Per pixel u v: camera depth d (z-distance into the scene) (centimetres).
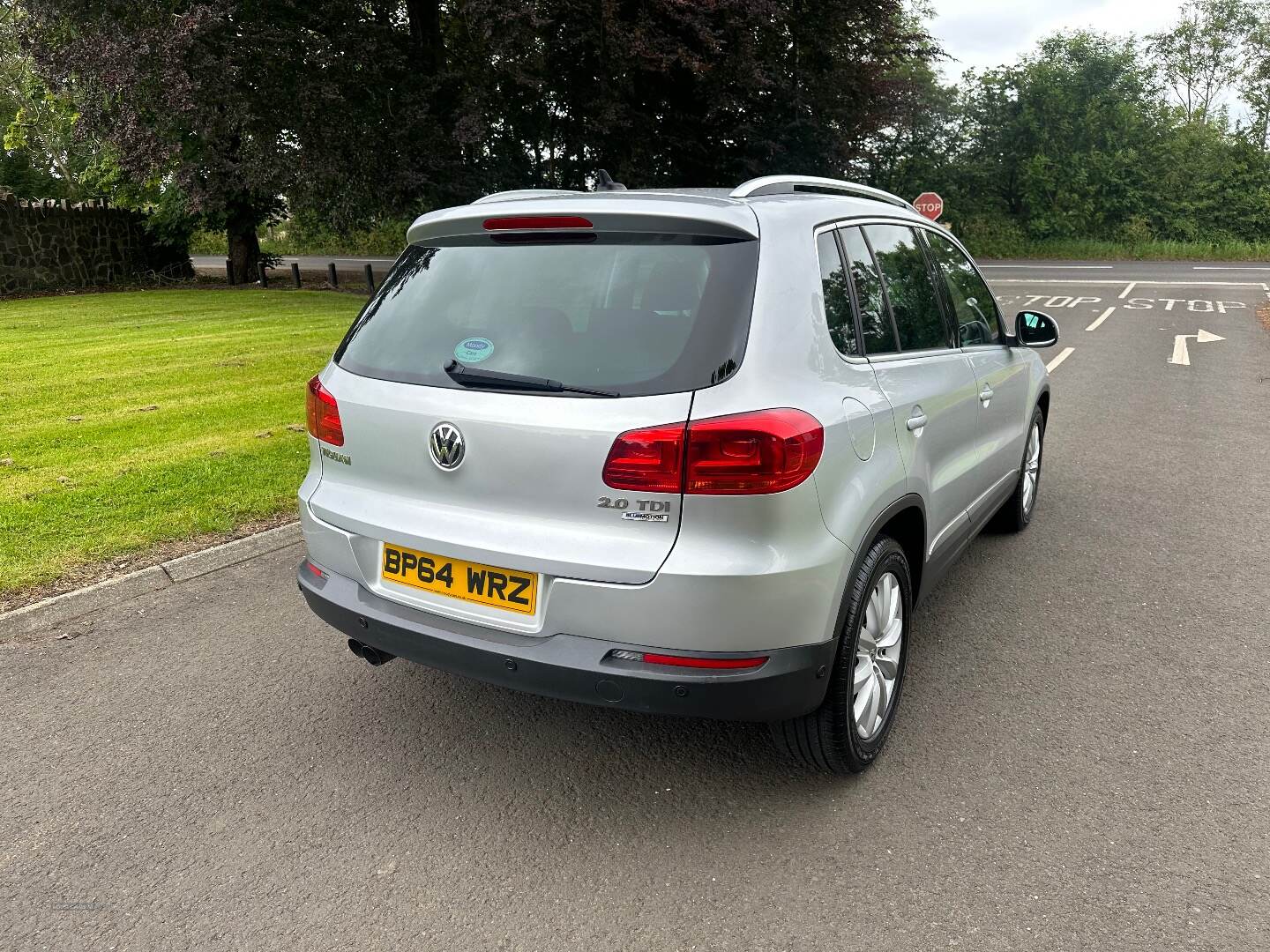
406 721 339
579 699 252
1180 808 280
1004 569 489
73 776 304
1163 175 4656
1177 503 608
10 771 306
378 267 3077
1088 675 369
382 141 1978
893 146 4659
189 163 1906
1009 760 308
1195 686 359
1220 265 3847
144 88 1730
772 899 243
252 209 2431
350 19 1906
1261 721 332
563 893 247
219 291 2255
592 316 258
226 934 233
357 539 291
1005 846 263
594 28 2050
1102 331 1672
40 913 240
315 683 368
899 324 330
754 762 311
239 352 1204
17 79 3047
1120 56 4766
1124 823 273
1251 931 229
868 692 296
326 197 2020
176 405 860
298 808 286
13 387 946
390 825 278
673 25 2083
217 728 334
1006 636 406
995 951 224
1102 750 314
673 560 238
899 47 2620
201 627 420
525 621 258
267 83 1834
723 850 264
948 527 373
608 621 246
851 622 271
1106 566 493
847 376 277
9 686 365
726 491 235
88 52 1727
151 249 2547
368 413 284
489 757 315
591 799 290
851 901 242
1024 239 4684
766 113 2458
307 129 1883
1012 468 489
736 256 256
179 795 293
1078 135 4731
